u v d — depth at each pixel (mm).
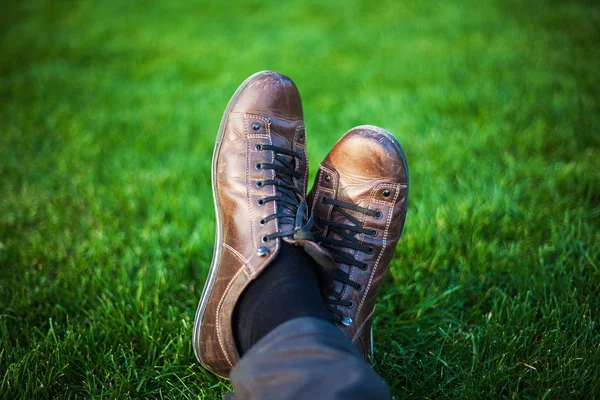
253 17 2012
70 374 647
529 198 870
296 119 725
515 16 1688
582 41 1413
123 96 1285
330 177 688
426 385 644
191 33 1845
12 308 724
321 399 484
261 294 586
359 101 1169
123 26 1983
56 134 1088
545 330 666
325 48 1563
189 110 1188
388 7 1965
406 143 1008
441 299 736
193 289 752
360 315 645
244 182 665
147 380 652
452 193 880
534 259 760
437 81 1236
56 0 2535
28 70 1496
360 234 668
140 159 1008
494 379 628
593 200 862
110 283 750
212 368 621
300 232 593
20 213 880
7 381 619
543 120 1021
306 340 512
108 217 870
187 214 873
